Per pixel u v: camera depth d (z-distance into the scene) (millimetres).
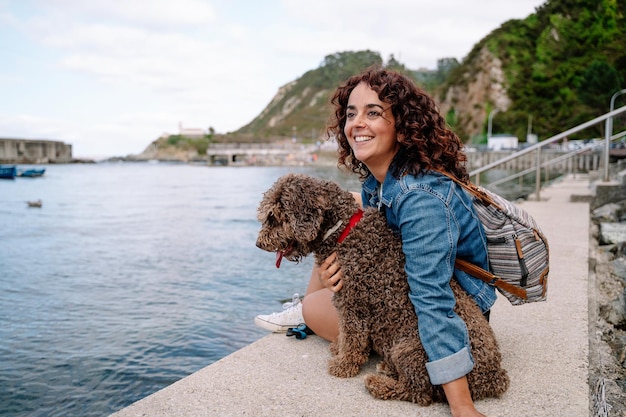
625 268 5520
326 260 2645
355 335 2689
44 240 14039
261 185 45312
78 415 4066
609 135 10625
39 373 4898
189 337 5816
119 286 8516
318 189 2580
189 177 63906
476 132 86750
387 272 2510
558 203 10484
